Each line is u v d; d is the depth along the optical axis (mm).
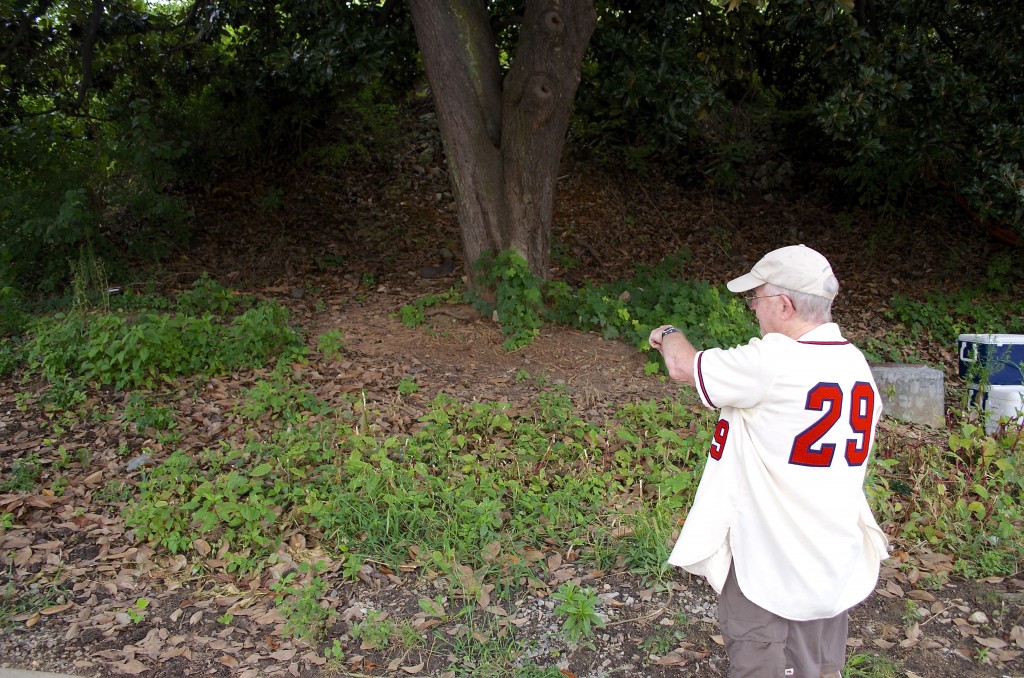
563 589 3873
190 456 5258
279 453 5051
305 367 6750
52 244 8594
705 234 11797
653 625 3736
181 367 6480
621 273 10508
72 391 6148
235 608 3814
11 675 3287
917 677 3473
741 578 2553
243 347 6730
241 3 10414
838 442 2490
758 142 13469
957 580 4270
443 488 4652
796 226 12188
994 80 9820
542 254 8008
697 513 2658
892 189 11867
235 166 11789
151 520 4246
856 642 3711
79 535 4375
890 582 4164
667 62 8727
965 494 5168
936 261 11273
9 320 7566
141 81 11164
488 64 7746
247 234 10555
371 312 8297
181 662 3463
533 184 7781
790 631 2572
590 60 9961
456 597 3914
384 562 4164
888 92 8445
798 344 2523
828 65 8805
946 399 7797
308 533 4391
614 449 5492
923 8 9438
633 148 12727
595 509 4680
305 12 9062
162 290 8938
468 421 5699
